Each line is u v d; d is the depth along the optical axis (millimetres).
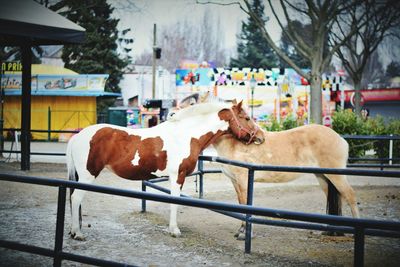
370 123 16781
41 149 20656
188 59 63812
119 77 42500
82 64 41719
